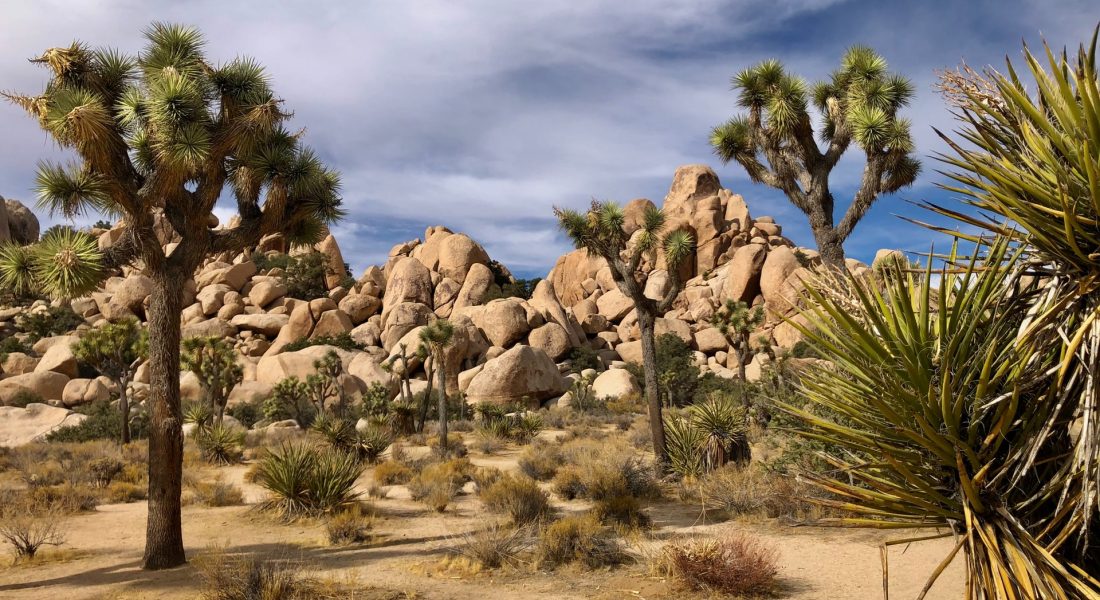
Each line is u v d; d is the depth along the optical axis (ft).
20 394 138.82
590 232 49.08
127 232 26.94
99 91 26.18
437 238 243.40
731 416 47.80
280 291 217.36
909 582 23.22
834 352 10.27
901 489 9.50
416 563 27.61
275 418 122.21
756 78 36.63
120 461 63.93
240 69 27.81
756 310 82.84
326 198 30.66
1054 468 9.05
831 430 10.04
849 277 11.53
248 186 30.01
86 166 25.39
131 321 91.71
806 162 35.88
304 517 38.04
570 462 57.06
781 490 33.55
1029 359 8.83
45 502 42.78
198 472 59.11
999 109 10.12
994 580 8.57
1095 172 7.97
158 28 27.96
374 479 52.75
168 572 26.50
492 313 189.67
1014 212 9.17
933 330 10.11
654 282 232.94
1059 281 9.10
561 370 185.88
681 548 25.20
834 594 22.33
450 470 52.11
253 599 22.04
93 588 24.48
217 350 95.30
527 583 24.34
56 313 192.34
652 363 48.24
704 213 242.78
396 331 194.59
